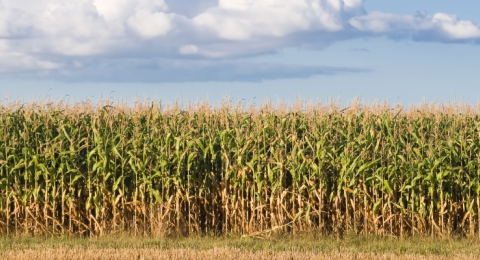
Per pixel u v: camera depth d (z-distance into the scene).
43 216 14.82
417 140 15.00
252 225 14.82
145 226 14.73
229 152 15.34
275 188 14.59
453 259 11.29
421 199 14.33
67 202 14.83
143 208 14.68
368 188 14.94
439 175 14.21
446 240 13.88
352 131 15.39
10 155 14.73
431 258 11.24
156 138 15.31
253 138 15.27
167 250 11.88
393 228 14.68
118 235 14.30
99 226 14.51
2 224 14.69
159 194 14.70
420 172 14.36
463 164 15.18
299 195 14.68
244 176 14.73
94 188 15.08
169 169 14.86
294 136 15.28
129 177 15.27
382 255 11.54
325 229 14.63
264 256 11.23
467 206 14.45
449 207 14.84
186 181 15.16
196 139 15.09
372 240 13.90
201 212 15.42
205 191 15.19
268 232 14.53
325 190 14.85
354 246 12.99
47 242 13.36
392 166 14.80
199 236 14.36
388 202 14.39
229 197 15.17
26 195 14.54
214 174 15.36
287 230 14.82
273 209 14.94
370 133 15.23
